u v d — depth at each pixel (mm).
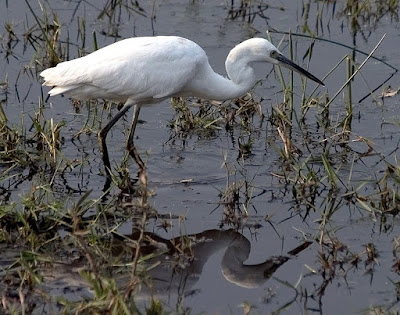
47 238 10773
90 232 10469
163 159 13250
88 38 17281
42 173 12367
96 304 8555
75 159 12977
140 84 12336
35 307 9273
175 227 11258
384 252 10594
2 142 13023
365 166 13000
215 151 13570
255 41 12914
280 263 10469
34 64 16266
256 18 18406
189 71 12539
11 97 15156
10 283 9703
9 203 11578
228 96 13109
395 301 9562
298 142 13836
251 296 9727
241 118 14602
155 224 11344
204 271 10273
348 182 12398
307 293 9758
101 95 12570
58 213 11086
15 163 12750
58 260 10227
